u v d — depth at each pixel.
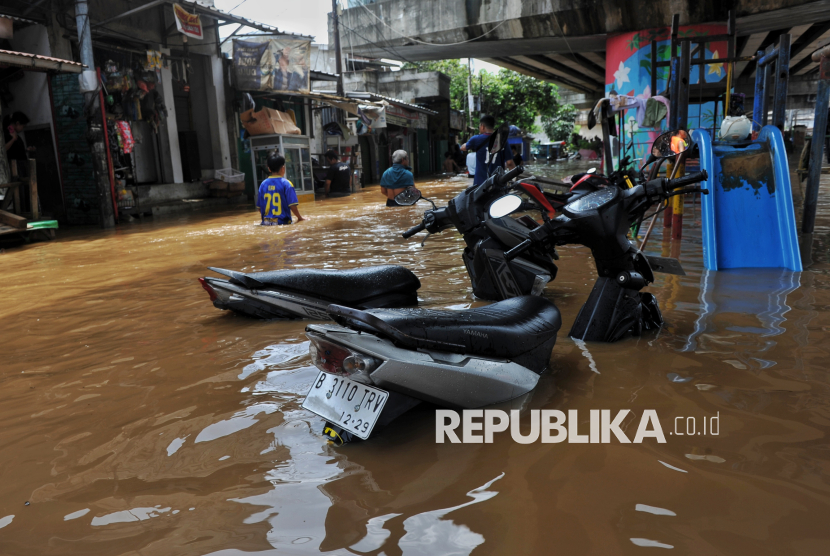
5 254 8.20
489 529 1.54
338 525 1.58
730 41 7.94
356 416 2.03
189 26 14.73
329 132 21.98
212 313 4.14
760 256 5.04
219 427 2.26
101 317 4.20
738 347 2.97
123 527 1.62
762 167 5.36
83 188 12.67
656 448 1.97
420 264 5.75
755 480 1.74
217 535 1.56
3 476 1.93
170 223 11.76
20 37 12.66
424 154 34.03
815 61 5.84
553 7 18.77
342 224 9.65
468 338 2.29
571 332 3.32
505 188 4.17
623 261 3.23
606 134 6.81
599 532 1.51
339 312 2.09
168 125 15.70
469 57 26.17
